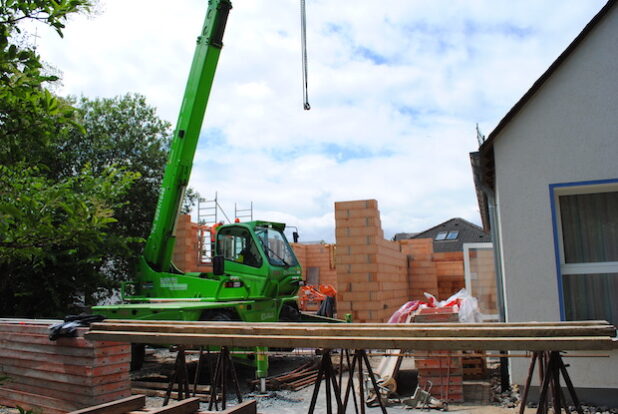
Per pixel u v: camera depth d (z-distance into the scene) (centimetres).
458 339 318
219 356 462
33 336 614
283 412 634
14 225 282
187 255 1301
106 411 318
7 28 253
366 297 1051
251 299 854
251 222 930
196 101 972
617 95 604
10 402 623
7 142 266
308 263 2003
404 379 770
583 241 623
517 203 626
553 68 616
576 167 611
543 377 356
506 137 637
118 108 1561
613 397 574
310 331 360
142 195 1545
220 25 977
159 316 846
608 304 606
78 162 1423
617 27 607
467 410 601
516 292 616
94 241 298
